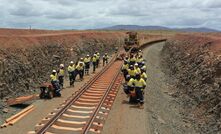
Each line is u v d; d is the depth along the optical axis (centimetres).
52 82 2158
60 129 1388
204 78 2755
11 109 1914
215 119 2062
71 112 1683
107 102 1898
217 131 1909
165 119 1994
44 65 3077
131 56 2869
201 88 2678
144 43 7331
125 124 1583
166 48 7544
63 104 1802
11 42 2842
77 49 4488
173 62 5106
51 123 1405
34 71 2766
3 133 1398
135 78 1980
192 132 1947
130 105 1975
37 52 3122
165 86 3391
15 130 1444
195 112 2355
